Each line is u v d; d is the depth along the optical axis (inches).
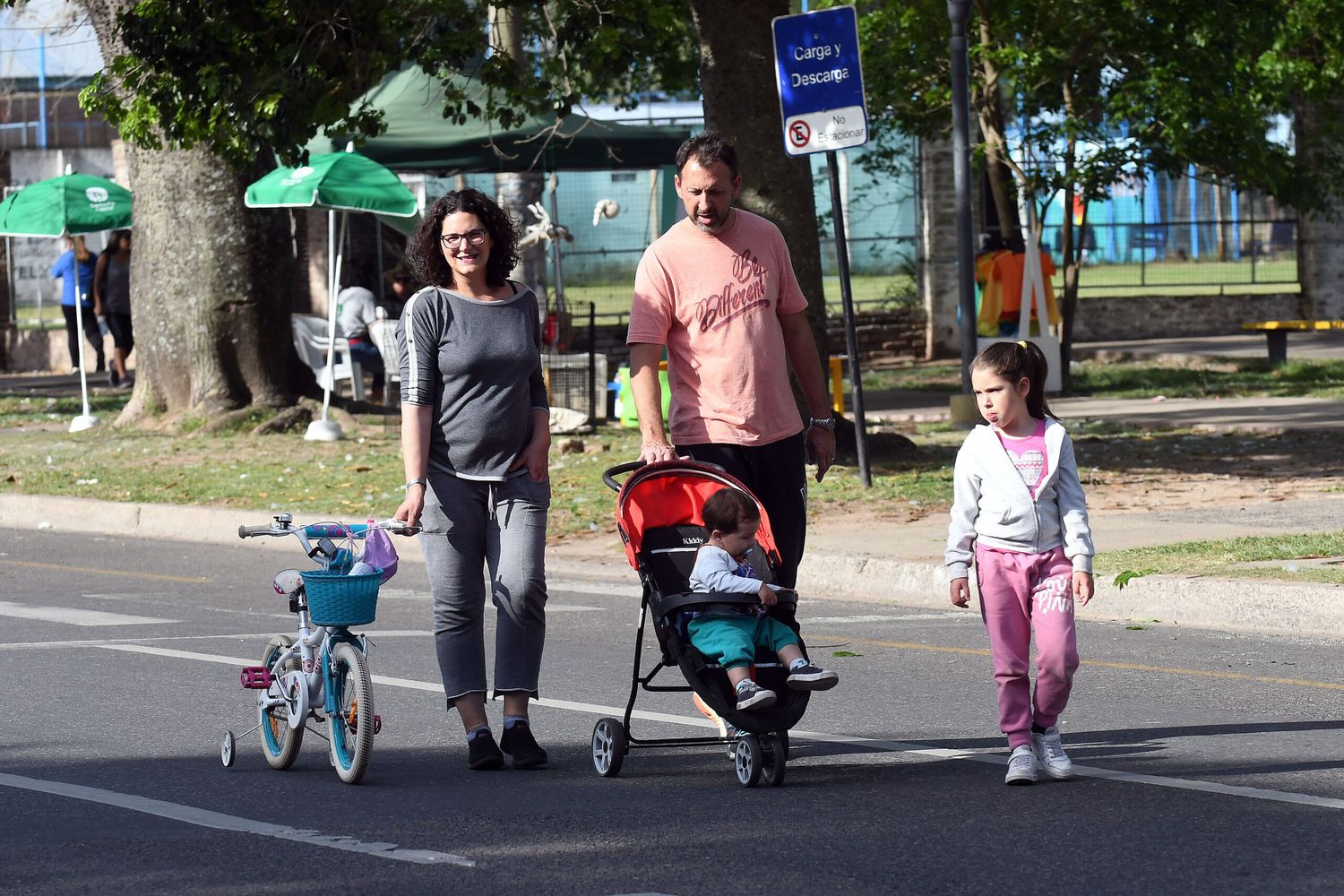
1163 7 2485.2
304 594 768.9
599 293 3408.0
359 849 634.2
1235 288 3681.1
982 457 717.9
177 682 989.2
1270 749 781.9
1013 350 715.4
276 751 780.6
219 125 1793.8
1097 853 613.3
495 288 787.4
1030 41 2628.0
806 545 1387.8
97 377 3395.7
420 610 1284.4
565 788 737.6
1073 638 709.3
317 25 1813.5
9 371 3705.7
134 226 2325.3
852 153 3417.8
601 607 1258.6
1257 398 2397.9
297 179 2073.1
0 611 1266.0
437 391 775.7
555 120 2502.5
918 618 1203.9
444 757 805.2
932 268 3390.7
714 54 1748.3
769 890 575.8
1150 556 1248.2
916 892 569.9
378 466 1931.6
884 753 797.2
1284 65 2696.9
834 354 3341.5
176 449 2105.1
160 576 1459.2
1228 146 2586.1
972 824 657.6
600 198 3400.6
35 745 830.5
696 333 769.6
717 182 756.6
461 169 2475.4
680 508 767.1
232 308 2274.9
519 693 780.6
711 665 732.0
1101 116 2770.7
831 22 1534.2
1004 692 720.3
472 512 778.2
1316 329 2770.7
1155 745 797.2
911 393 2684.5
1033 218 2743.6
